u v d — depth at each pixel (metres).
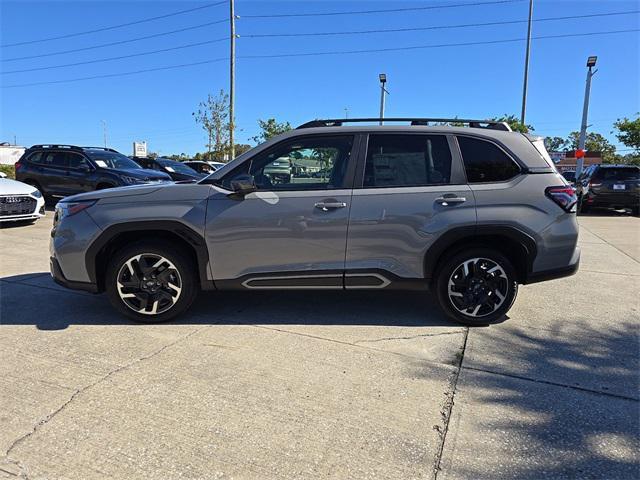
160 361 3.76
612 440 2.81
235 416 3.00
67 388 3.32
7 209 10.21
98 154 13.52
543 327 4.62
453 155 4.45
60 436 2.78
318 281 4.46
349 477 2.47
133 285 4.50
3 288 5.77
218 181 4.47
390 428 2.90
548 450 2.70
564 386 3.44
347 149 4.47
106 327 4.48
